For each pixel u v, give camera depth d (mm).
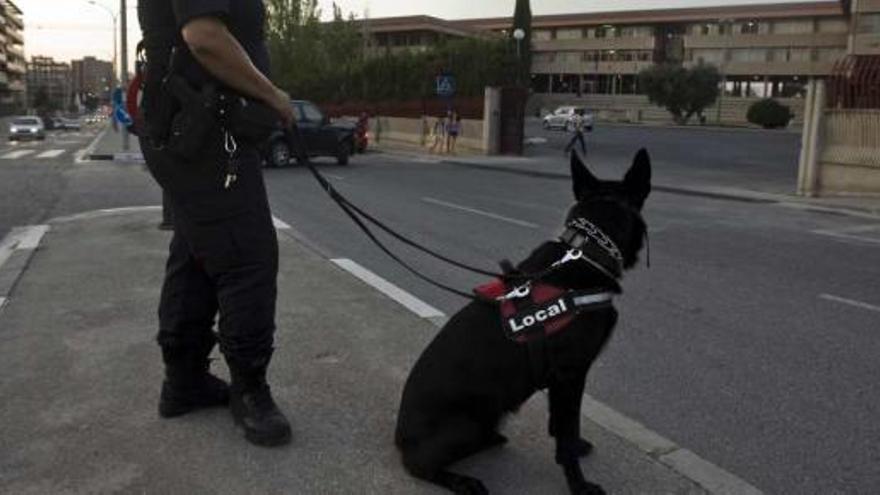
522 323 3184
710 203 16469
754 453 4152
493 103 31891
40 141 48000
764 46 93688
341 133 25141
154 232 9664
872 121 16797
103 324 5633
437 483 3334
